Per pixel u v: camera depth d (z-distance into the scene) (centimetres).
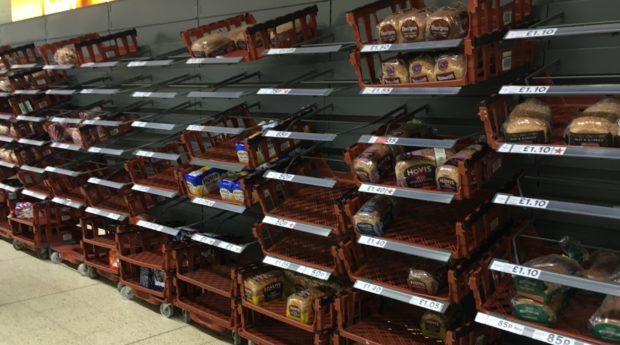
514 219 284
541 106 233
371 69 280
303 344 325
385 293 272
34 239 525
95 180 449
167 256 386
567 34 208
